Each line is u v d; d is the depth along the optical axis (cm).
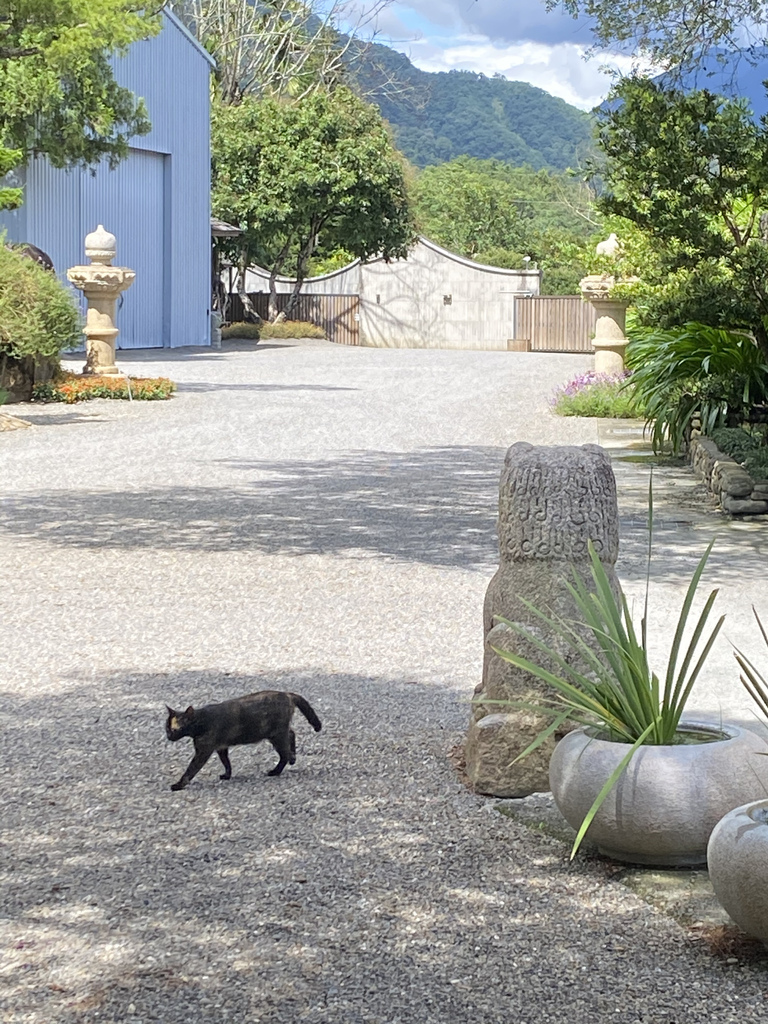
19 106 2919
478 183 8550
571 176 1358
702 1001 329
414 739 552
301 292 5469
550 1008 324
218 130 4678
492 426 2039
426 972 343
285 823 454
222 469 1511
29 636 744
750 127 1274
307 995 330
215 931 367
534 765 480
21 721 579
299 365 3484
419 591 872
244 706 496
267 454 1662
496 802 475
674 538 1077
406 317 5262
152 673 663
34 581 897
